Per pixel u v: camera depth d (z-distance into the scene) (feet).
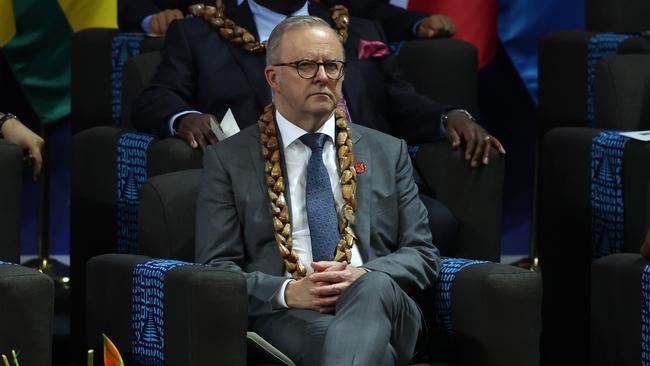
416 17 41.98
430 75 39.29
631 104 36.96
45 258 44.06
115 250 36.83
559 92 42.04
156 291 27.96
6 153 31.42
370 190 30.45
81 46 40.70
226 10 36.78
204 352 26.58
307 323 27.96
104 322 29.94
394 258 29.22
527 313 27.81
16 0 45.24
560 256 37.83
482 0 46.52
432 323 29.60
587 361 37.35
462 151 34.24
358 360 25.88
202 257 29.58
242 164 30.09
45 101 45.75
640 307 29.19
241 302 26.84
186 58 36.29
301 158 30.40
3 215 31.48
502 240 47.73
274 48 30.12
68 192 46.78
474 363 28.09
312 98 29.71
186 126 34.30
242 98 35.73
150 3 41.98
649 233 29.30
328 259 29.81
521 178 47.75
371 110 36.19
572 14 46.73
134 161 35.65
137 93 37.70
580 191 36.83
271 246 29.84
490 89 47.67
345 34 36.73
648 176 34.24
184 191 30.99
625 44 39.55
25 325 26.13
